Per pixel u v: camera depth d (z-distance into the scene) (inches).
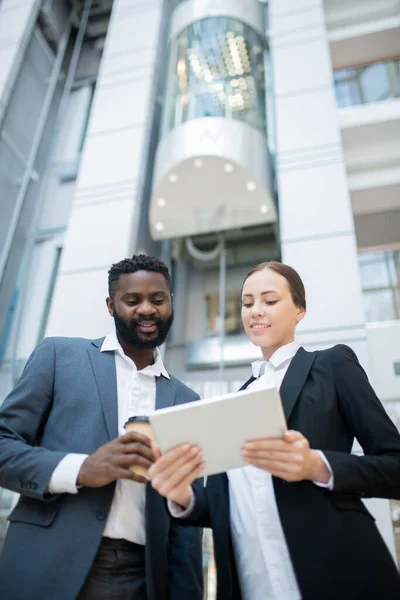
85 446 62.7
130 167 247.6
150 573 59.2
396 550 127.2
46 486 56.6
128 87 286.0
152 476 49.3
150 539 61.4
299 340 168.9
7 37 340.5
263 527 56.6
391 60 275.1
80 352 73.7
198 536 74.9
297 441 48.0
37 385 67.6
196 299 286.2
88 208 238.8
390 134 237.9
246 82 263.9
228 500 64.1
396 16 280.2
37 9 359.9
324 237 189.6
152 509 64.0
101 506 60.1
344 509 52.3
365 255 216.2
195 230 248.8
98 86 294.2
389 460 52.2
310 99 235.0
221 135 229.5
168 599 64.2
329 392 60.4
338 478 49.8
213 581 152.9
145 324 72.8
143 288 73.0
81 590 56.8
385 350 164.2
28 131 328.8
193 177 229.6
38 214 314.8
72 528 58.0
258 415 47.4
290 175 212.1
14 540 58.4
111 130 267.4
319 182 205.8
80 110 368.2
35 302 276.8
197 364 248.8
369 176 239.0
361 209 242.2
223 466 50.9
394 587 46.7
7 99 307.4
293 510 52.7
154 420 47.4
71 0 412.2
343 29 284.8
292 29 269.3
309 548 49.8
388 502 135.6
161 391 75.5
